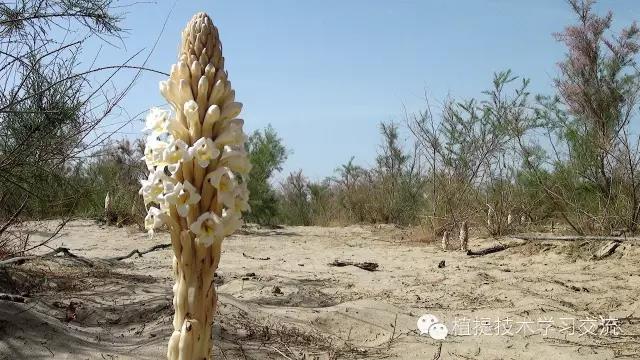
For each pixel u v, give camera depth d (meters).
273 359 4.95
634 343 5.67
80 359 4.41
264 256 11.50
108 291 6.35
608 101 11.53
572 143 12.08
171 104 2.40
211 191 2.30
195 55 2.38
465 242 12.30
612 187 11.58
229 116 2.37
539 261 10.41
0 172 6.21
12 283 6.09
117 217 14.41
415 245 13.41
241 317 5.82
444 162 14.84
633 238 10.34
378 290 8.05
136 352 4.65
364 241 14.15
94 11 6.33
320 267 10.02
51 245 10.87
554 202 12.55
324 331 5.93
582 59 11.80
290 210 21.11
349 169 21.36
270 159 18.22
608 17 11.89
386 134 19.64
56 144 6.50
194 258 2.29
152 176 2.29
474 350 5.50
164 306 5.73
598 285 8.21
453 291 7.97
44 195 6.92
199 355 2.29
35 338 4.54
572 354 5.38
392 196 19.25
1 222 7.33
